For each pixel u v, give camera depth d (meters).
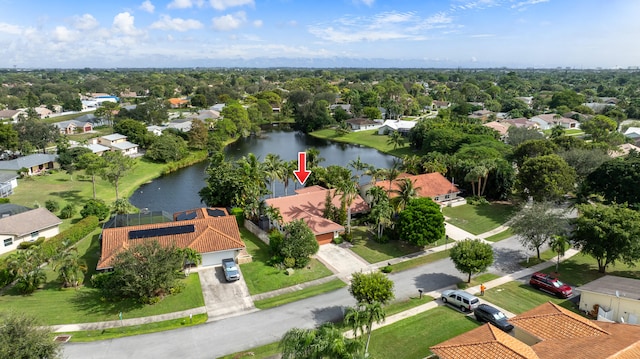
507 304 40.41
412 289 43.81
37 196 78.00
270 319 37.72
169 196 85.62
